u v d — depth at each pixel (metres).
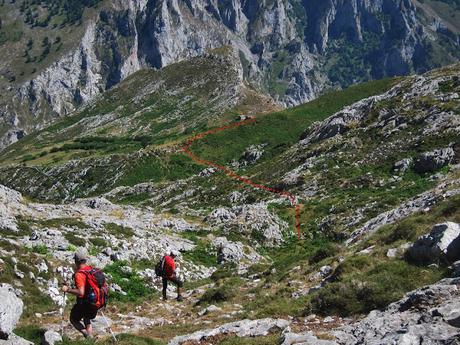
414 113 61.84
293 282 20.55
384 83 136.62
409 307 11.66
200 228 42.44
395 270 14.98
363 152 59.03
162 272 21.80
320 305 14.48
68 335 14.77
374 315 12.12
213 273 30.14
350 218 40.25
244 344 11.59
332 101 139.25
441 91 64.19
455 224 15.61
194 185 94.25
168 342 13.38
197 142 134.12
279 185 62.09
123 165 130.75
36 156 174.38
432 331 9.12
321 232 40.97
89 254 26.39
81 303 10.78
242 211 47.16
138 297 23.12
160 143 155.62
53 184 137.12
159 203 89.38
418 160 48.53
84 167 138.50
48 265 22.33
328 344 10.16
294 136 124.62
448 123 54.22
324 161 61.91
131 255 28.39
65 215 35.25
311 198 52.03
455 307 9.98
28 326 14.76
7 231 26.59
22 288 19.19
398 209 29.98
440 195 26.25
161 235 36.41
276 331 12.88
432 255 14.94
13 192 37.19
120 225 34.56
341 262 19.25
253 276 28.12
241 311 17.73
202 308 19.73
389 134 59.72
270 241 41.41
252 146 123.56
